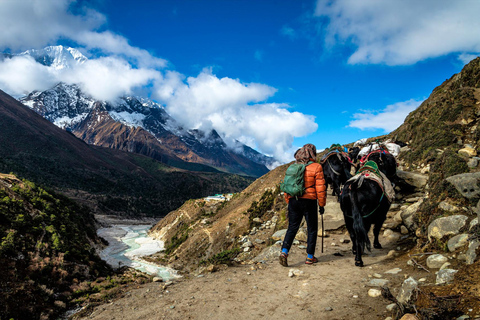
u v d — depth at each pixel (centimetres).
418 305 271
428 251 455
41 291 724
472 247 344
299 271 491
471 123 1087
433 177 584
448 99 1319
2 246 1178
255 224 1580
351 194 491
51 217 2625
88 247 2567
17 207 2106
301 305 362
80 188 19812
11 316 610
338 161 878
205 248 3528
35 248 1527
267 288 436
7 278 911
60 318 540
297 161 532
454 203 470
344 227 822
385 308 322
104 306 438
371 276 439
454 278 295
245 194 4981
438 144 1119
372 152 706
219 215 5203
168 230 8144
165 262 4466
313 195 505
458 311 243
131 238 8719
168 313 376
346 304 351
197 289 464
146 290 494
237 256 856
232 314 357
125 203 19100
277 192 1941
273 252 682
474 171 507
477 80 1282
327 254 614
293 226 533
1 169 15325
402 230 669
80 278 1196
